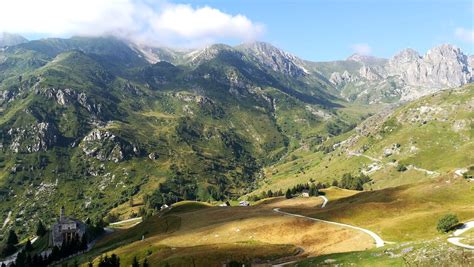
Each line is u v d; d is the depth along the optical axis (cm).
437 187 16462
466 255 6116
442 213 11850
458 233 9706
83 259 18438
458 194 15238
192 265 10550
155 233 19600
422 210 13812
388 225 11706
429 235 10450
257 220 15738
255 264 9638
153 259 12606
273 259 10225
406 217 12262
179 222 19950
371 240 10638
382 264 6762
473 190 15275
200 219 19412
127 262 13788
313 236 12094
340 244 10869
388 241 10450
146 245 16188
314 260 8281
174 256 11838
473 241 6988
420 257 6538
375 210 14225
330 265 7562
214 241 14075
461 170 17725
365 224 13025
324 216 14700
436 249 6756
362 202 17088
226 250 11431
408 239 10419
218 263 10319
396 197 16450
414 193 16375
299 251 10881
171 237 16462
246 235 13825
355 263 7244
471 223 10706
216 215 19662
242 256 10600
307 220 14125
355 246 10362
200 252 11575
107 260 13125
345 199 19700
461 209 12456
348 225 13100
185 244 14662
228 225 15950
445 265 5994
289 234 13012
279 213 17100
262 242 12212
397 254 7138
